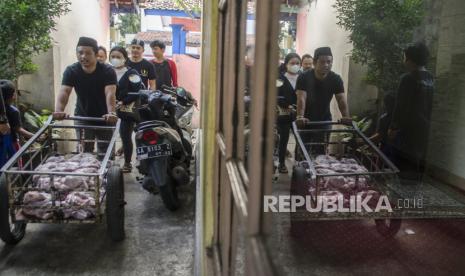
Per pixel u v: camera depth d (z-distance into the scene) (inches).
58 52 242.4
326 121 129.5
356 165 116.0
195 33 518.0
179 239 128.6
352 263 95.9
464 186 129.0
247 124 56.6
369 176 111.8
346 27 155.9
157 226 137.9
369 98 157.8
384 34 147.8
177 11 422.9
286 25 166.9
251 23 56.8
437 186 126.8
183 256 118.2
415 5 144.1
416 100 128.6
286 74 128.7
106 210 120.5
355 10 151.8
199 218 120.0
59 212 113.0
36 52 221.6
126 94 185.5
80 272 108.7
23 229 124.8
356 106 157.6
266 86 27.6
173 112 153.9
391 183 112.7
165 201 143.3
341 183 109.2
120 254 118.6
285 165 134.3
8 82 149.0
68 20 267.0
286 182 125.3
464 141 132.7
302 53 164.9
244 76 48.2
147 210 151.9
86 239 127.0
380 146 131.0
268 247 28.6
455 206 114.9
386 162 111.4
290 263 95.1
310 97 129.0
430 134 134.6
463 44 135.8
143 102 155.7
